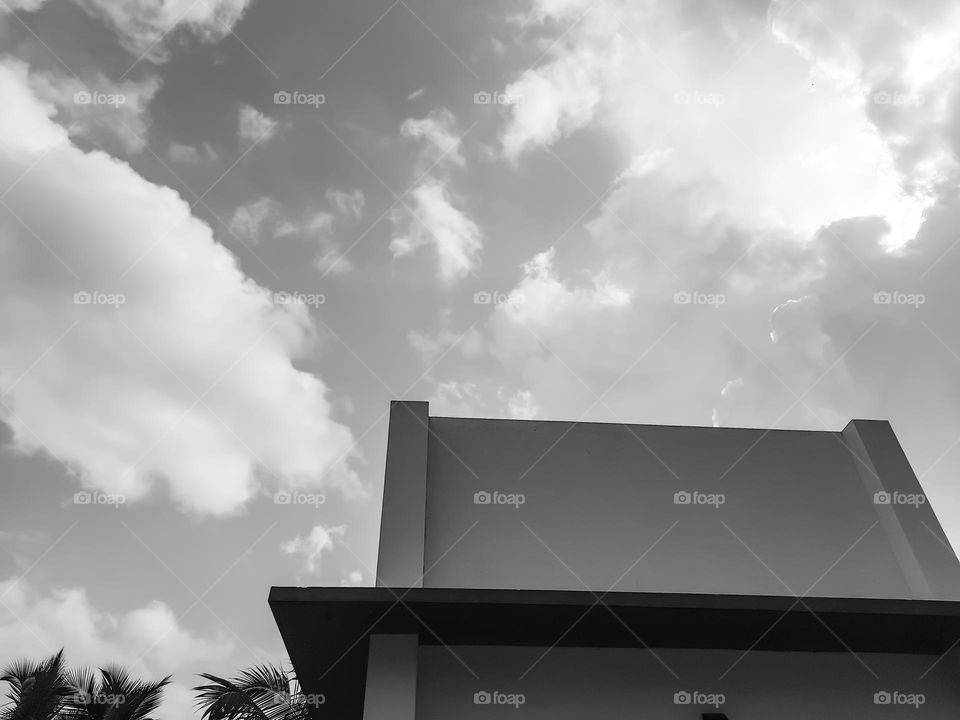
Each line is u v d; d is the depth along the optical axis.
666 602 6.18
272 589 5.98
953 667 6.77
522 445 8.32
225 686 10.20
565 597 6.12
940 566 7.39
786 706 6.47
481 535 7.48
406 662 6.20
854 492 8.26
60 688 10.66
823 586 7.41
